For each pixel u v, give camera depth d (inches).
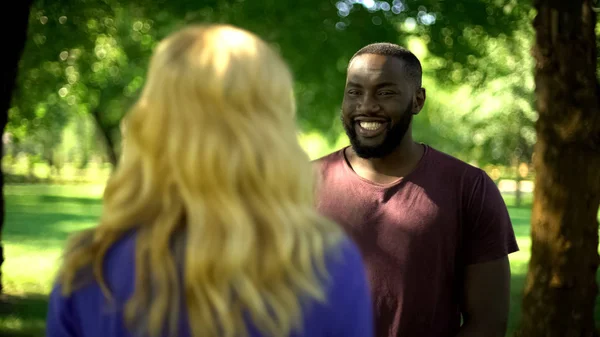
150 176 52.9
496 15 460.8
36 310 378.3
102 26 497.0
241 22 461.7
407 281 102.3
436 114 1103.0
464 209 104.0
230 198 51.3
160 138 52.7
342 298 53.2
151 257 51.4
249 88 53.4
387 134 106.0
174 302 50.9
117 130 1147.3
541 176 274.1
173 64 54.0
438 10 460.8
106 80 674.8
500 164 985.5
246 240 50.6
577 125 266.4
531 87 825.5
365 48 110.0
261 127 52.9
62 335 54.3
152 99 53.6
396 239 103.1
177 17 455.5
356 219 105.0
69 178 2256.4
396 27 473.1
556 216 270.7
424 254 102.5
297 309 51.6
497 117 920.3
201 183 51.1
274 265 51.1
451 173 105.6
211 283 50.3
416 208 103.7
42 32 455.2
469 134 1047.6
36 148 1705.2
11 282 462.9
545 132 272.7
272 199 52.3
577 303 271.0
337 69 486.3
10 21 319.6
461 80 518.9
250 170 51.8
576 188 268.2
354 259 54.9
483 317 102.3
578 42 266.7
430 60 515.2
